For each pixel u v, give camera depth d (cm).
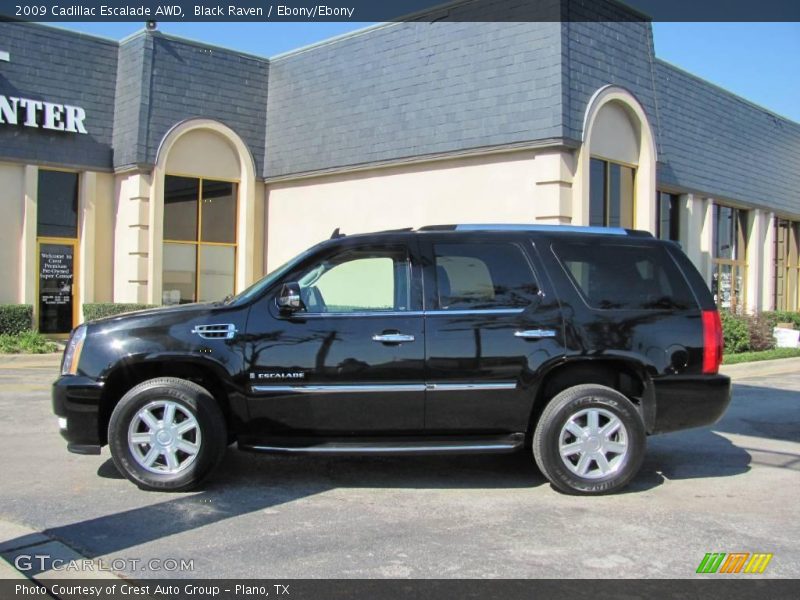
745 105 2236
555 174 1359
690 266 631
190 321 589
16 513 527
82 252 1753
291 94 1877
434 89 1550
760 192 2302
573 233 628
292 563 443
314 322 588
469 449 584
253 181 1888
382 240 614
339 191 1752
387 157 1623
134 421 578
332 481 624
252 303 594
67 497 567
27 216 1669
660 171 1819
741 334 1664
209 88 1830
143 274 1711
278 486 607
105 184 1784
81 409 580
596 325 599
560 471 585
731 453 756
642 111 1541
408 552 463
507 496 587
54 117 1691
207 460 578
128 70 1769
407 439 594
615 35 1504
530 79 1391
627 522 526
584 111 1393
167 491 583
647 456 741
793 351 1677
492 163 1459
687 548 475
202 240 1834
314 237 1811
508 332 592
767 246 2400
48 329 1723
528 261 611
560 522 524
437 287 600
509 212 1434
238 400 582
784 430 877
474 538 489
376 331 585
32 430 803
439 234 618
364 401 582
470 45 1494
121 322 595
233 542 477
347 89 1731
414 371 583
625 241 628
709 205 2050
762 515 546
